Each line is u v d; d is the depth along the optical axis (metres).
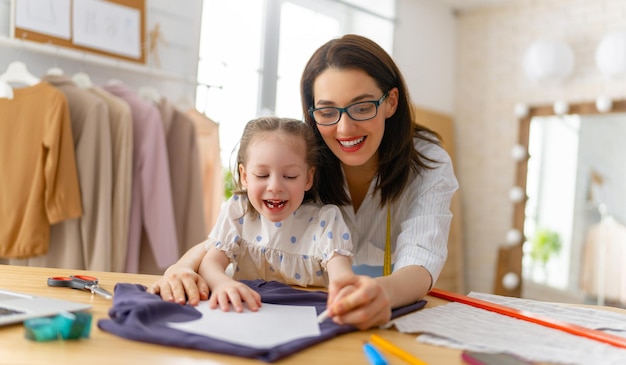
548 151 3.90
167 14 2.72
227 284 0.90
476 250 4.25
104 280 1.03
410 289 0.92
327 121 1.09
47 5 2.23
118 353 0.60
